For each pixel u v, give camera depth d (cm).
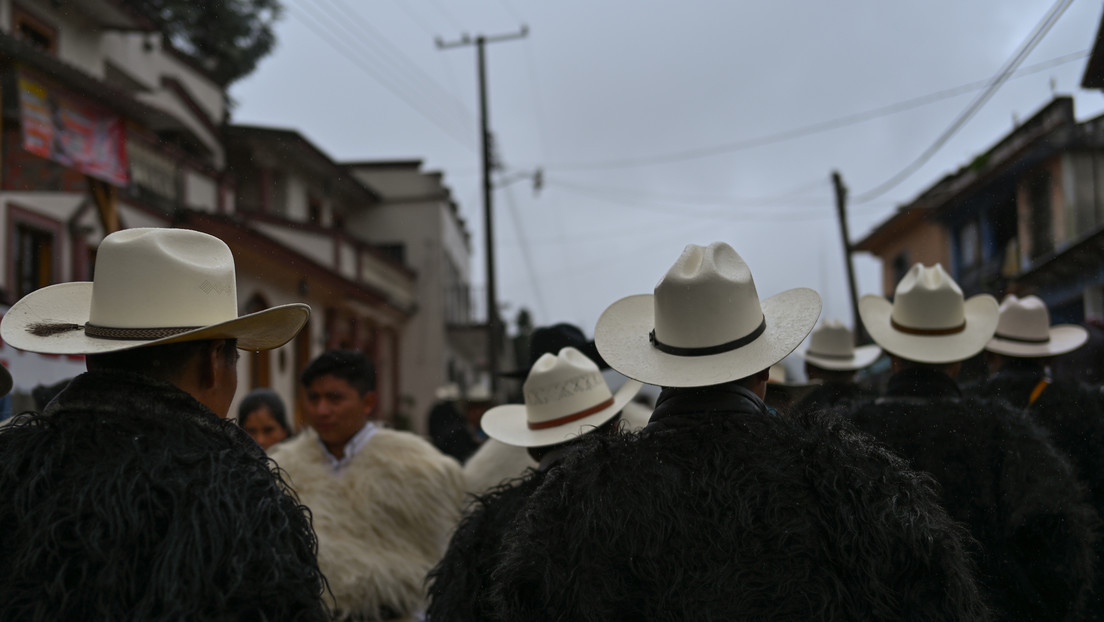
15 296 1086
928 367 321
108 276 180
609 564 172
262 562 156
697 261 206
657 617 167
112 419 167
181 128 1455
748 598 164
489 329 1777
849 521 166
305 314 196
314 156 2212
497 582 199
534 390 307
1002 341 396
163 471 159
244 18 2475
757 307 206
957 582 166
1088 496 305
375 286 2342
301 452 419
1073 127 1438
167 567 147
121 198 1278
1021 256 1598
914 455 263
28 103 886
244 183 2064
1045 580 249
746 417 187
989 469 255
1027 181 1570
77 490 154
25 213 1101
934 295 327
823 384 411
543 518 185
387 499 395
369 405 425
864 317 353
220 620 148
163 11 2200
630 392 322
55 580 146
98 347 172
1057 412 327
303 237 1914
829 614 162
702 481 172
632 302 238
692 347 199
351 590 372
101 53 1473
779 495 169
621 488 176
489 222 1828
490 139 1877
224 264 192
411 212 2797
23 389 637
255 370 1606
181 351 181
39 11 1278
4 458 164
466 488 424
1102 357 451
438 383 2708
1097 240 983
